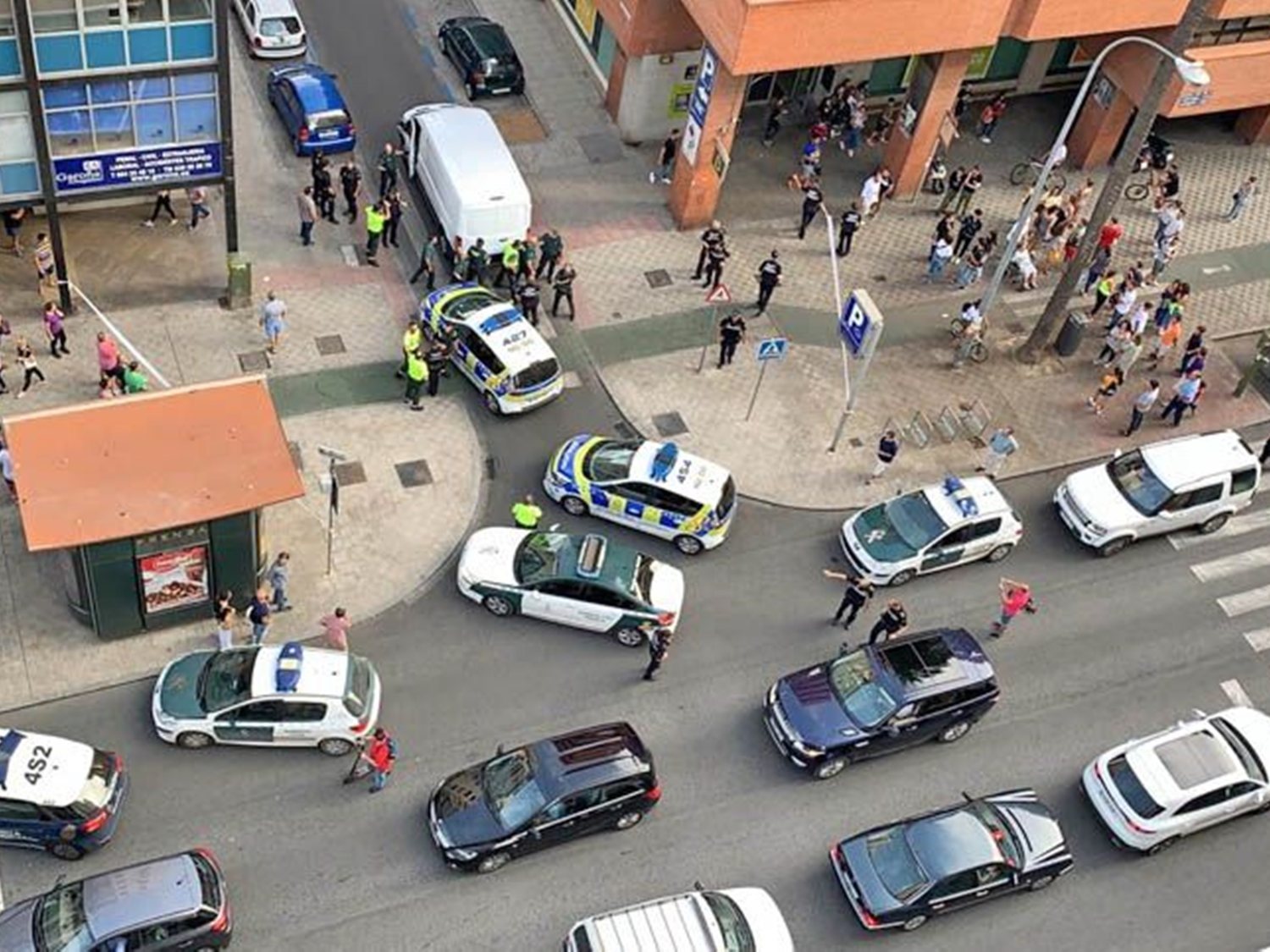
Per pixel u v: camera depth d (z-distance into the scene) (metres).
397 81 40.72
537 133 40.06
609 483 30.09
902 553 30.22
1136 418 34.75
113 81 29.47
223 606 26.22
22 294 33.00
